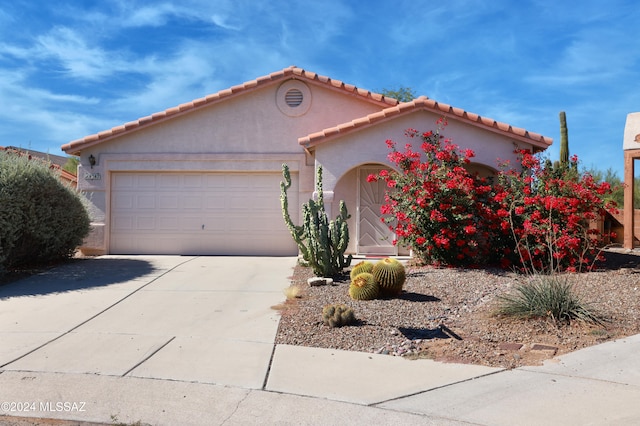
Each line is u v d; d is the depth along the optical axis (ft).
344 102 49.80
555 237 34.71
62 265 42.57
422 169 39.52
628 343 22.52
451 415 16.35
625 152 50.72
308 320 26.45
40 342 23.56
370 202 47.70
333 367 20.56
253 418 16.20
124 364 20.79
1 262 36.50
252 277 38.09
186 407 16.97
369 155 44.06
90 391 18.20
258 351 22.39
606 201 43.60
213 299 31.58
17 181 37.27
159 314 28.37
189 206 50.60
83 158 50.62
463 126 43.55
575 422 15.76
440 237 37.81
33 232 38.88
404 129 43.91
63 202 42.34
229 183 50.52
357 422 15.90
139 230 50.75
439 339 23.76
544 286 26.37
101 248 49.96
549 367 20.29
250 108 50.14
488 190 38.78
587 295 29.07
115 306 30.01
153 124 50.11
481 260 39.78
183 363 20.93
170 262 44.83
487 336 23.94
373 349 22.70
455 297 30.32
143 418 16.20
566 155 56.70
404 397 17.74
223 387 18.57
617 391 17.95
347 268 40.09
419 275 35.88
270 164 49.78
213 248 50.31
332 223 37.24
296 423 15.87
